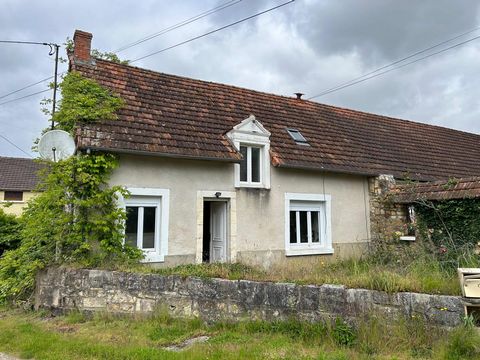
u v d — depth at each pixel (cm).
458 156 1983
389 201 1370
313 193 1350
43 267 913
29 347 609
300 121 1602
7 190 3062
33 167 3459
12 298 985
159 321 736
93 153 974
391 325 576
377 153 1627
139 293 779
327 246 1355
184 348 607
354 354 535
